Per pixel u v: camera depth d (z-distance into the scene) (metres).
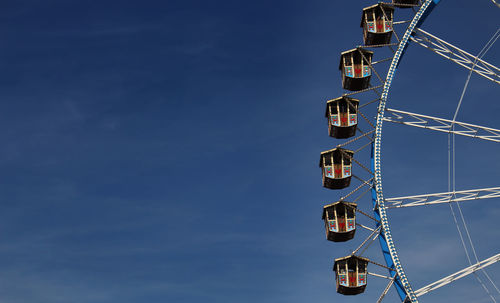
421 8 37.97
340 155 38.59
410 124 36.53
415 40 37.75
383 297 34.00
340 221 37.12
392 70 37.62
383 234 34.84
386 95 37.16
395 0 42.00
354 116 39.62
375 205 35.50
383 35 41.06
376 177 35.88
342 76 41.06
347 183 38.69
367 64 40.62
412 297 32.62
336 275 36.25
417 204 34.91
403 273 33.31
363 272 35.81
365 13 41.50
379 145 36.50
